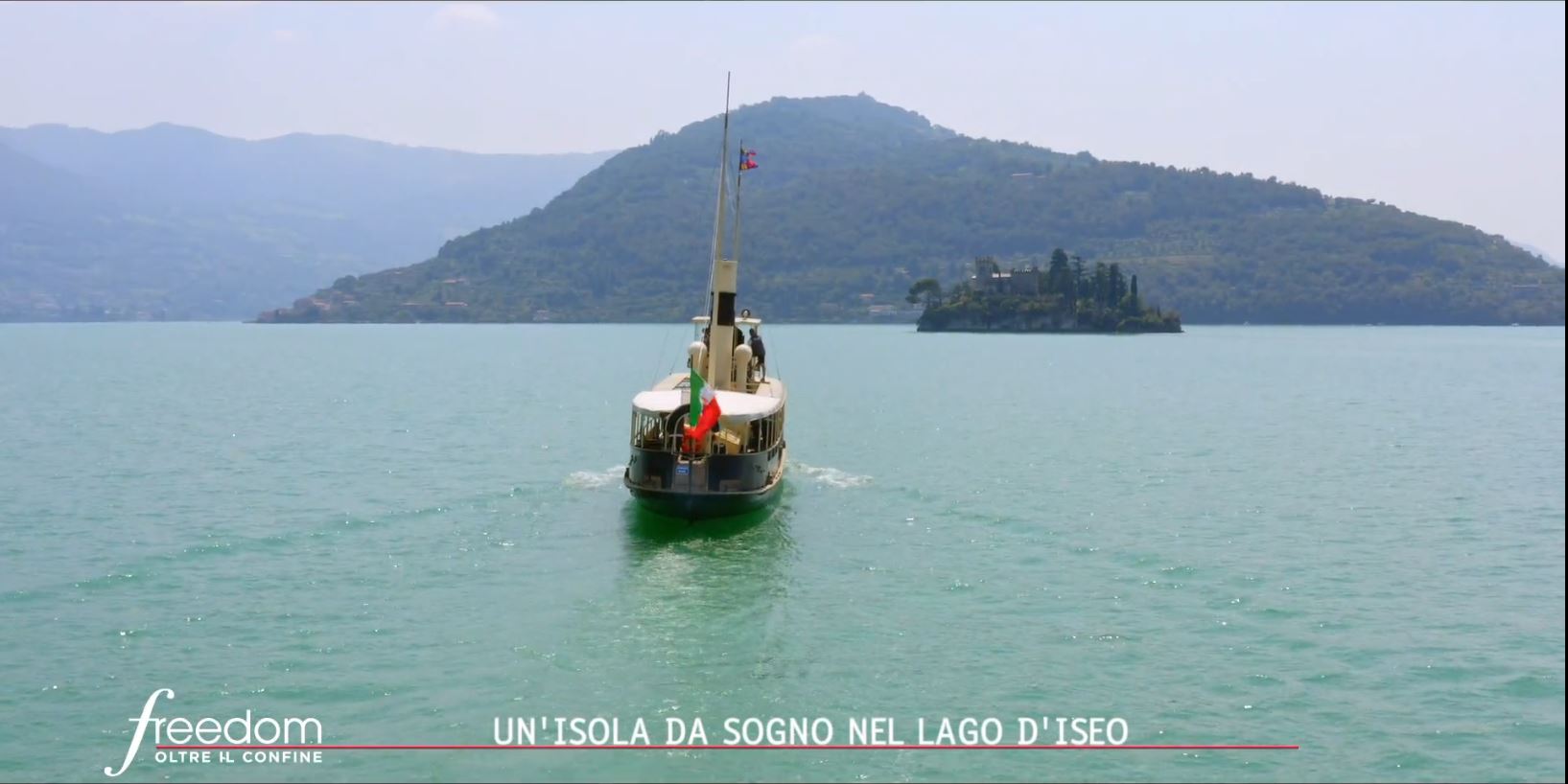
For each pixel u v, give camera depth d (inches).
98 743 913.5
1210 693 1031.0
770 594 1307.8
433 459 2375.7
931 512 1791.3
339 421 3216.0
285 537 1572.3
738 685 1037.2
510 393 4355.3
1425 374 6171.3
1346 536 1656.0
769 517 1726.1
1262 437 2940.5
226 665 1074.1
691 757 898.7
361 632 1167.6
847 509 1806.1
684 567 1417.3
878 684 1043.3
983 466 2324.1
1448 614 1259.8
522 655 1106.7
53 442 2674.7
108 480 2076.8
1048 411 3659.0
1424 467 2388.0
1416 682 1058.1
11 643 1126.4
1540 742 936.9
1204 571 1435.8
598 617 1219.9
